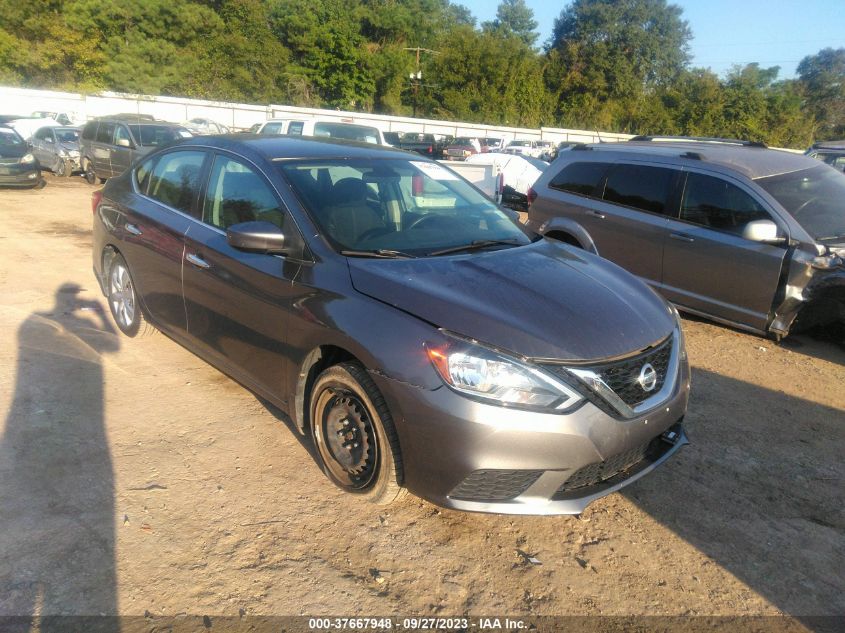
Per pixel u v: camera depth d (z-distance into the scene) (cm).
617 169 696
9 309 575
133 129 1539
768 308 572
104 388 431
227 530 297
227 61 5012
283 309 335
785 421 443
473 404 263
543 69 6350
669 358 317
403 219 382
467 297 294
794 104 5953
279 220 356
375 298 299
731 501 344
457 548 297
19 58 4209
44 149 1886
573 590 274
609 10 6494
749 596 275
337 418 318
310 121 1400
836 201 594
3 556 269
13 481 321
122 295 516
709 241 604
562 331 283
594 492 287
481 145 3294
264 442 375
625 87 6412
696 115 5853
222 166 413
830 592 279
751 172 600
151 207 462
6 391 414
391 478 296
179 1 4819
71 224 1053
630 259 677
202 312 404
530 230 427
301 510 315
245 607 252
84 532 288
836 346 600
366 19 6244
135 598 252
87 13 4312
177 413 404
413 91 5906
